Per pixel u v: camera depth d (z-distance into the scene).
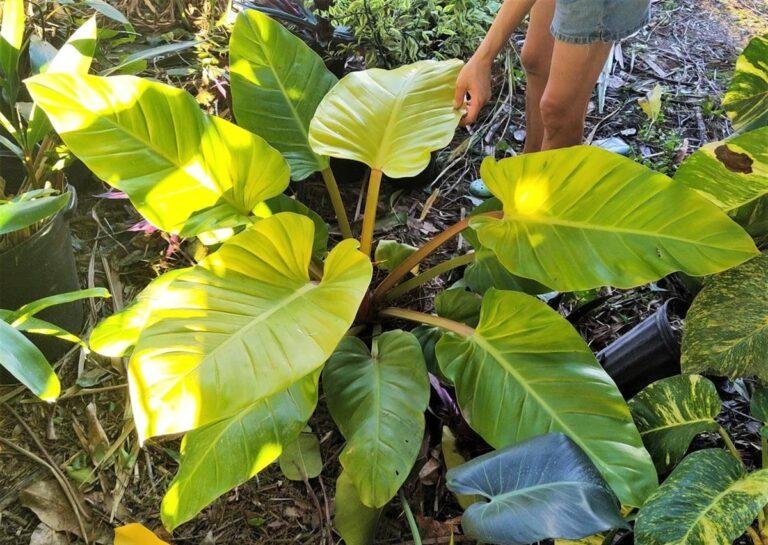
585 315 1.86
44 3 2.15
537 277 1.36
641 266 1.29
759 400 1.35
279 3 2.15
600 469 1.24
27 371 1.14
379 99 1.65
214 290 1.19
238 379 1.06
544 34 1.78
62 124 1.24
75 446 1.52
